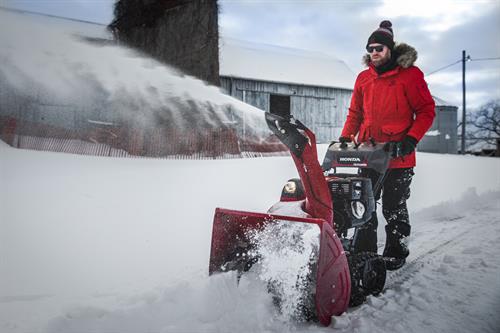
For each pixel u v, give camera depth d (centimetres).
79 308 250
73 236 418
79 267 340
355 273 267
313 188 256
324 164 328
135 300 274
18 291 293
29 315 257
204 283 252
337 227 295
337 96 2341
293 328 232
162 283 307
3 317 254
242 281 254
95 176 754
